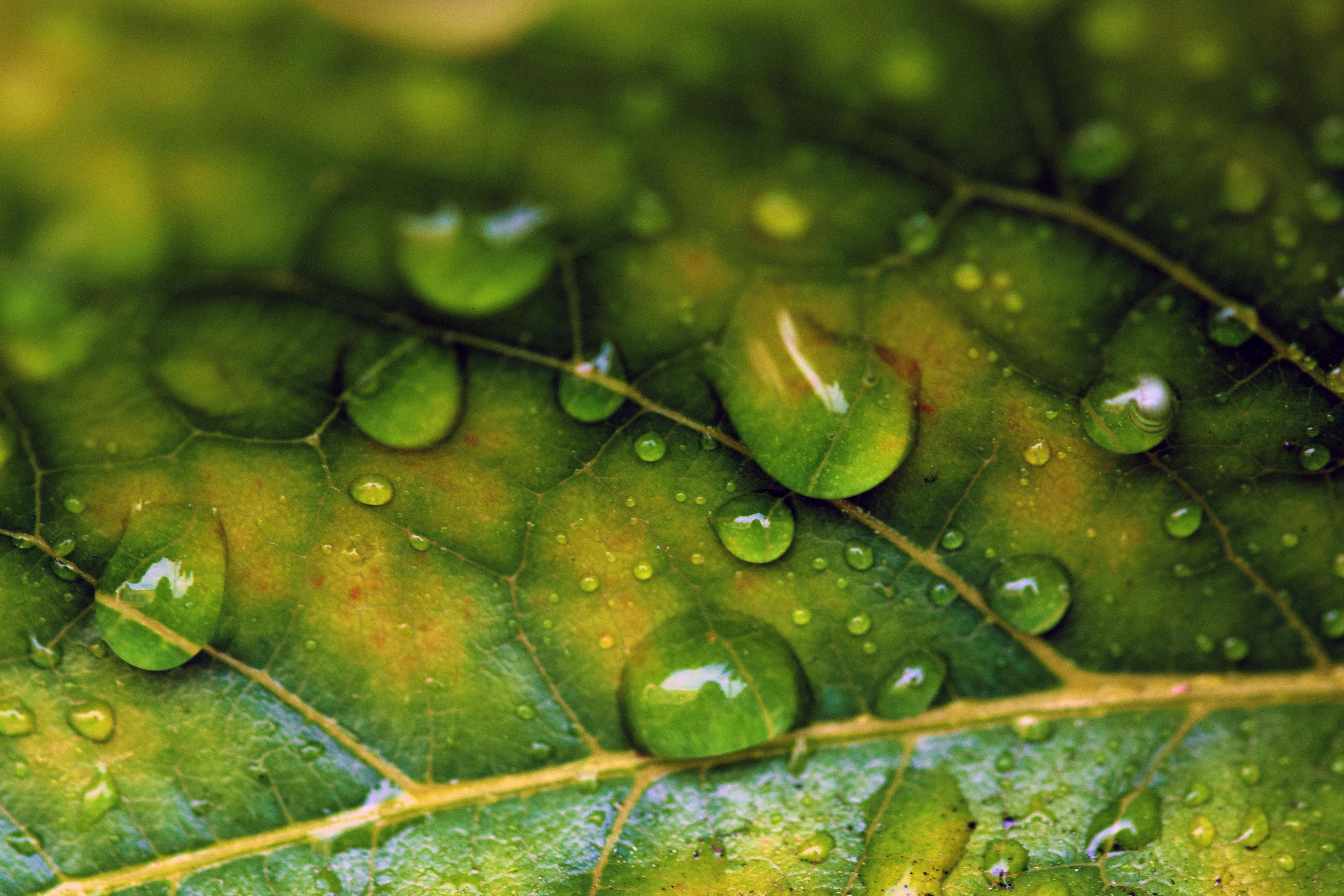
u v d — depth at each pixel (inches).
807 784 4.7
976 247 4.5
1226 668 4.7
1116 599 4.6
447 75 4.4
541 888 4.6
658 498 4.6
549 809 4.6
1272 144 4.5
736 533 4.6
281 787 4.6
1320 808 4.6
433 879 4.6
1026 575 4.6
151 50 4.4
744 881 4.6
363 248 4.5
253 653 4.6
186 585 4.6
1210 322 4.5
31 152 4.4
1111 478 4.6
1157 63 4.4
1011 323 4.5
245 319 4.5
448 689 4.6
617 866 4.6
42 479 4.5
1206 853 4.6
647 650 4.6
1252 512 4.6
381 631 4.6
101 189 4.4
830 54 4.4
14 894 4.6
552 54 4.4
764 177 4.5
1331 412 4.6
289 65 4.4
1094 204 4.5
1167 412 4.6
